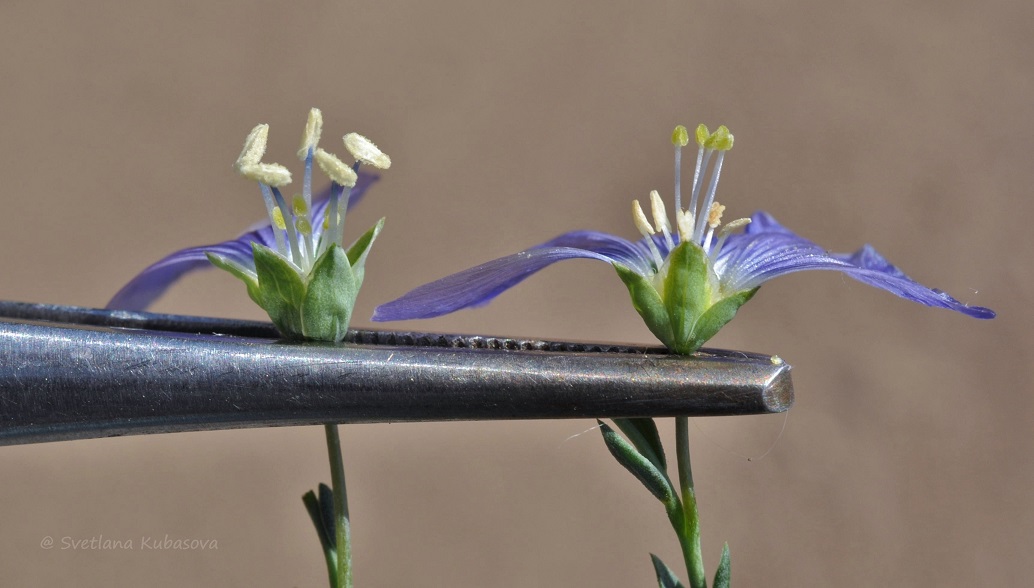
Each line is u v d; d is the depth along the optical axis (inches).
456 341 4.6
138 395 4.3
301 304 4.6
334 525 4.8
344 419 4.3
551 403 4.3
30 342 4.3
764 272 4.9
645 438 4.7
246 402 4.3
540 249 4.8
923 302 4.8
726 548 4.6
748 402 4.3
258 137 4.8
